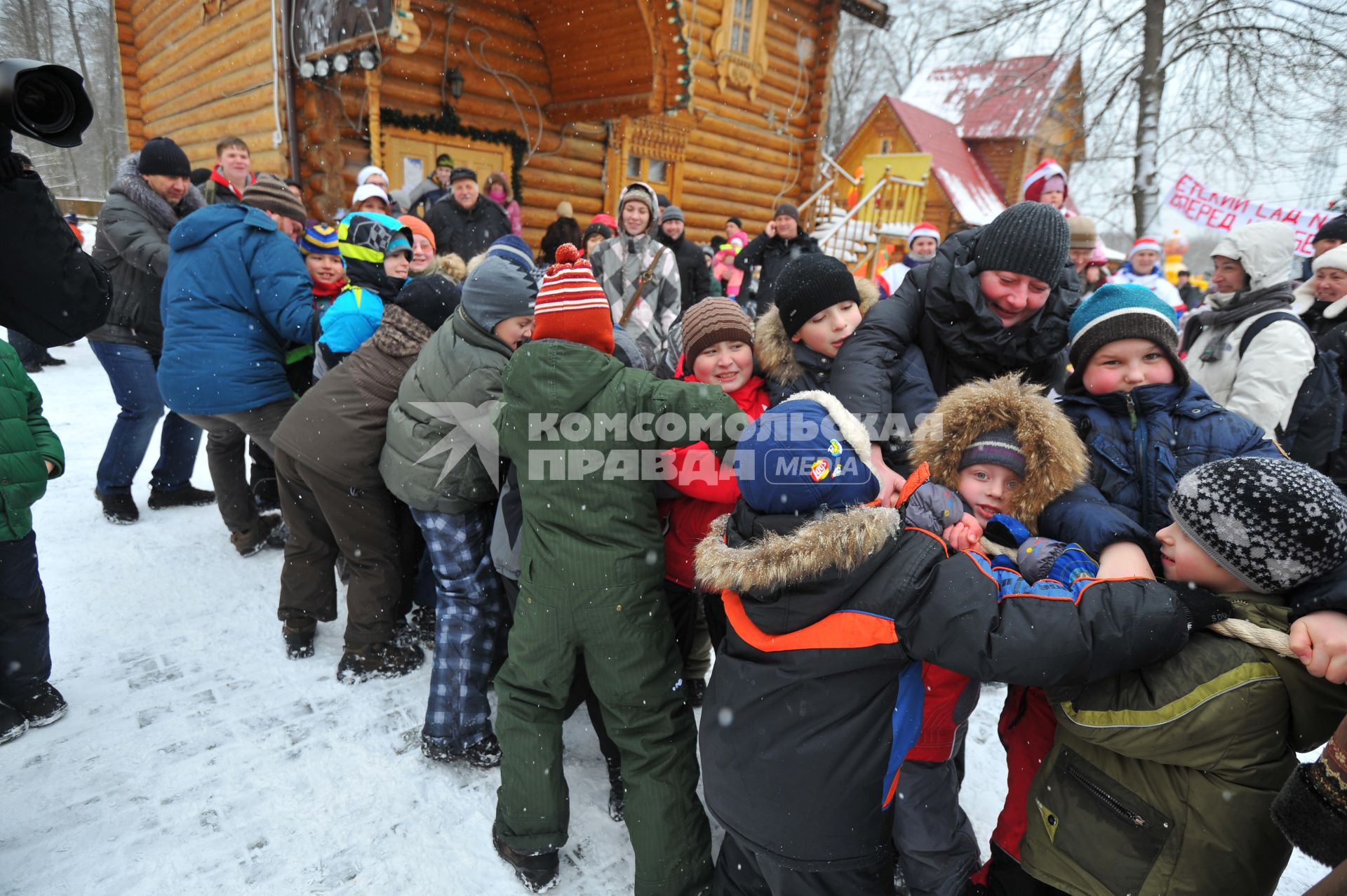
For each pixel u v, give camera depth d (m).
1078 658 1.19
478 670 2.18
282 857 1.80
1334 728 1.16
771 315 2.06
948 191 18.77
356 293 2.70
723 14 9.26
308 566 2.60
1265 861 1.18
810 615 1.33
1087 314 1.70
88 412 5.37
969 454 1.59
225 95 7.80
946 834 1.55
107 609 2.91
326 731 2.27
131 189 3.44
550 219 8.24
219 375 2.79
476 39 7.02
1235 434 1.54
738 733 1.44
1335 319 3.04
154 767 2.08
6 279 1.48
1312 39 10.63
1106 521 1.43
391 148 6.62
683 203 9.66
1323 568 1.12
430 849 1.85
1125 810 1.26
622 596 1.66
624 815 1.69
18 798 1.95
